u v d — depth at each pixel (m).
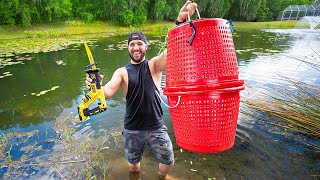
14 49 10.27
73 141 3.11
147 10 27.16
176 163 2.75
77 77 5.93
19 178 2.42
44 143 3.06
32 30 17.84
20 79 5.82
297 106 3.63
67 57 8.56
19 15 18.52
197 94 1.43
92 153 2.88
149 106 2.22
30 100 4.47
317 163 2.66
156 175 2.57
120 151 2.98
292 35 15.28
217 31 1.44
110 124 3.58
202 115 1.48
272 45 10.64
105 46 11.26
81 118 1.90
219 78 1.44
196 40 1.43
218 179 2.48
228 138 1.57
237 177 2.50
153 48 10.24
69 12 21.20
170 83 1.60
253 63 6.83
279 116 3.57
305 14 38.59
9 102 4.38
